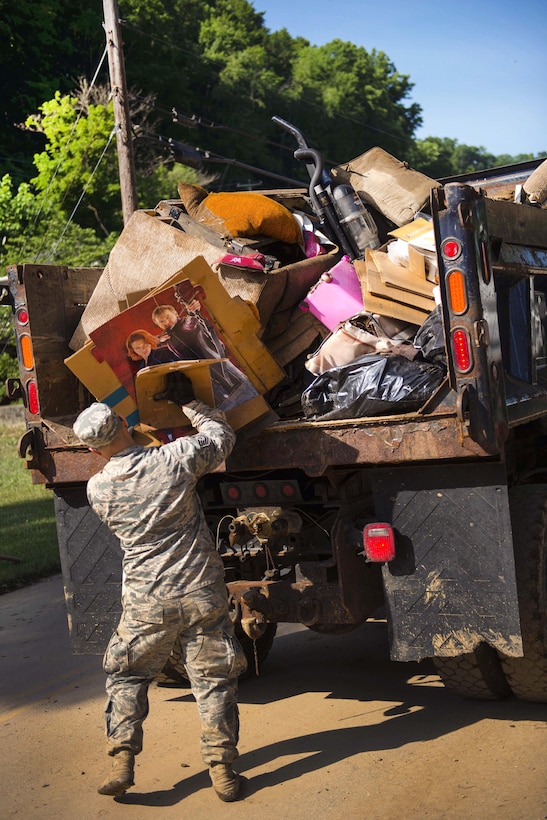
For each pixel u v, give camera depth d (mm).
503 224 4168
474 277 3734
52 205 28219
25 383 4766
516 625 3875
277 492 4480
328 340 4352
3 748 4453
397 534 4055
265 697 4922
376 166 5680
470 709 4461
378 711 4555
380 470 4074
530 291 4555
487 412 3752
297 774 3881
